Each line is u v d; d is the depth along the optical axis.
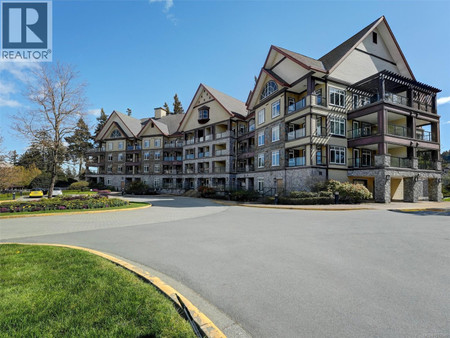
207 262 5.39
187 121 44.06
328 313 3.29
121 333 2.65
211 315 3.26
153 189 42.19
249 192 24.89
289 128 24.67
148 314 3.01
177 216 13.01
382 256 5.73
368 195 18.44
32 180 41.81
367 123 24.77
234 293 3.90
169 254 5.99
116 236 8.06
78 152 23.06
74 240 7.54
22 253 5.51
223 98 39.38
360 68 24.28
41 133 19.03
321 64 24.44
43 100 19.09
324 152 21.98
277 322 3.09
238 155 35.47
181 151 47.91
